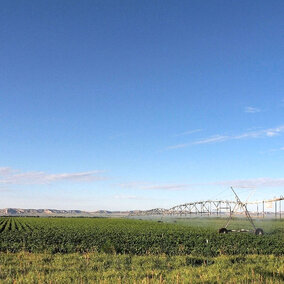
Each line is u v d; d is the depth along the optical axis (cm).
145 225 10019
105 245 3316
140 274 2034
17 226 9294
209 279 1886
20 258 2739
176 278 1914
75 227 8650
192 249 3516
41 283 1797
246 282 1847
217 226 9112
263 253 3306
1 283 1802
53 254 3164
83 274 2038
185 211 17312
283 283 1819
